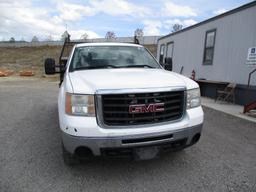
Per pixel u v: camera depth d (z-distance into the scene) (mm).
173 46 15016
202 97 11148
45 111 7508
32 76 22938
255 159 4055
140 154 3189
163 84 3307
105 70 4059
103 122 3080
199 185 3217
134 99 3115
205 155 4184
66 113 3197
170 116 3314
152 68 4473
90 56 4605
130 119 3125
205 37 11398
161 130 3178
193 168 3699
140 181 3320
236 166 3781
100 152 3078
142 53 4969
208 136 5211
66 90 3289
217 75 10523
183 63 13688
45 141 4832
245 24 8766
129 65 4477
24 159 3982
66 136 3129
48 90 12883
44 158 4023
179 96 3389
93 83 3229
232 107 8516
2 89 13164
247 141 4930
